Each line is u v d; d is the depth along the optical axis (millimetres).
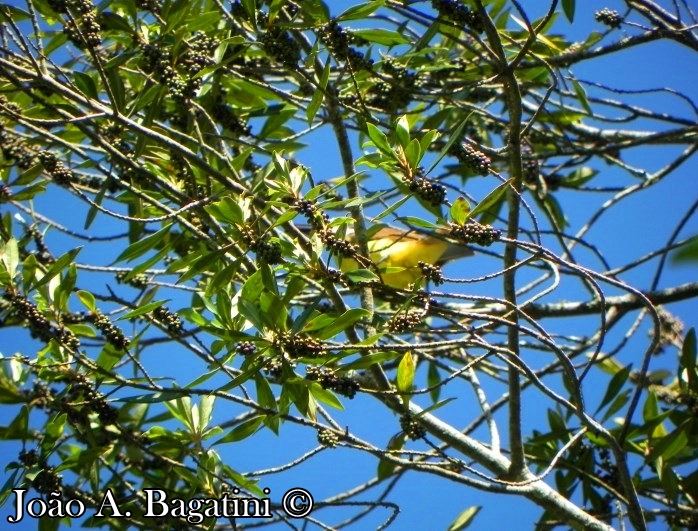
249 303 6883
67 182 7422
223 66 8375
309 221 7105
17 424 8273
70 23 7746
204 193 8328
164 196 8438
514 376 8250
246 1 7812
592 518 8234
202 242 8266
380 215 6766
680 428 9281
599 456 9703
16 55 8055
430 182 6832
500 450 9023
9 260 7766
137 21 8875
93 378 8094
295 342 6918
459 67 10242
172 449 8375
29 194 8680
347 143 9180
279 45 7836
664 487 9164
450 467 8758
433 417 8648
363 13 7895
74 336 7828
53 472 8219
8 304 7945
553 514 8461
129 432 9031
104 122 8844
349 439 7941
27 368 8727
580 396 7395
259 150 8195
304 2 8008
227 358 7266
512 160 7723
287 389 7113
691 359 9570
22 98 9586
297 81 10125
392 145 7586
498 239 6695
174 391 7246
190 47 8797
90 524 8500
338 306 7781
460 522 9445
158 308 8047
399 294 7570
